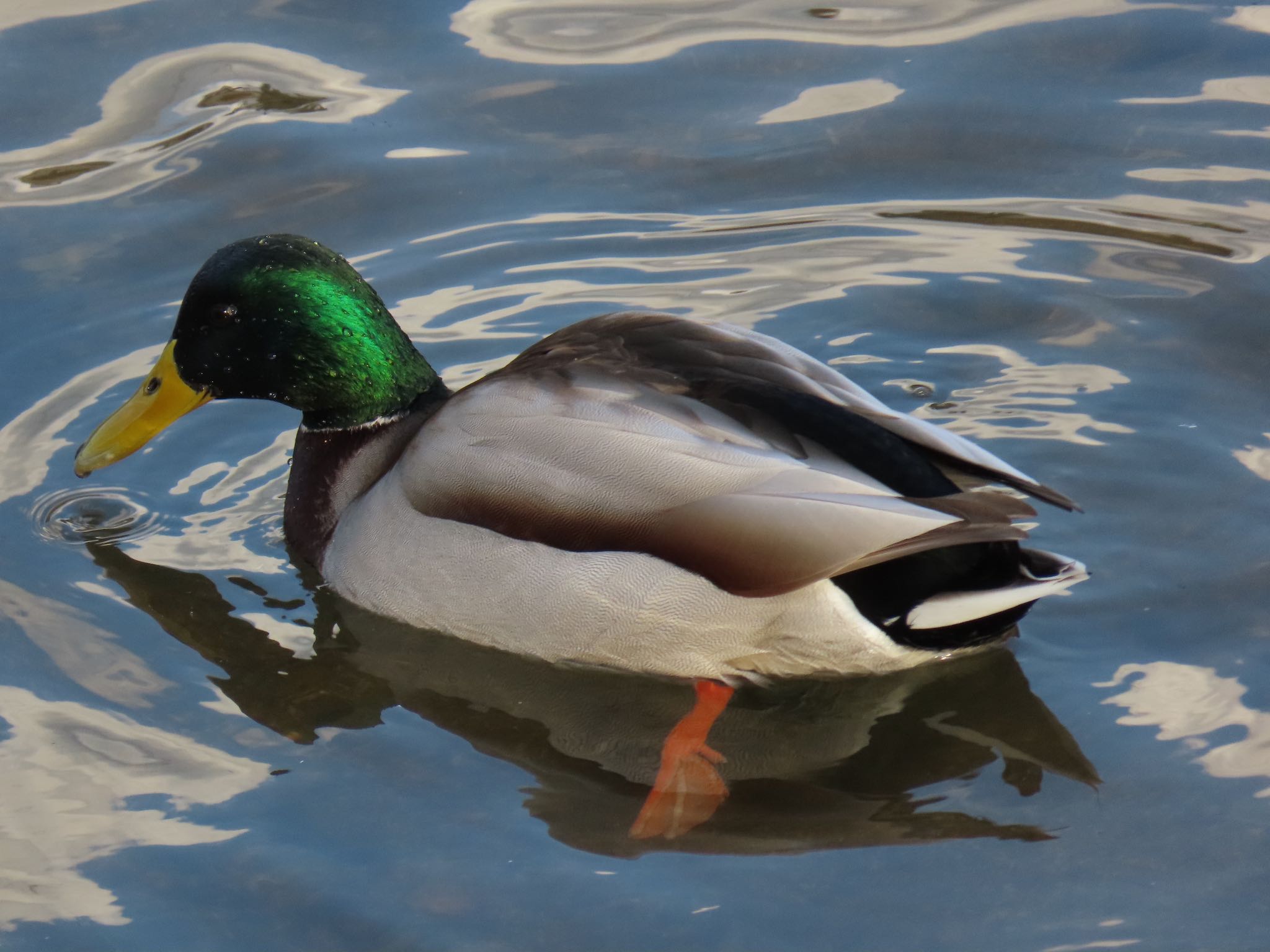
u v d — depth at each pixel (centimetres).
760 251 1537
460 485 1072
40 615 1149
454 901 884
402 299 1477
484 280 1502
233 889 898
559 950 846
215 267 1207
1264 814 913
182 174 1622
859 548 965
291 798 973
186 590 1180
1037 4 1853
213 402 1409
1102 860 892
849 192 1600
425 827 947
